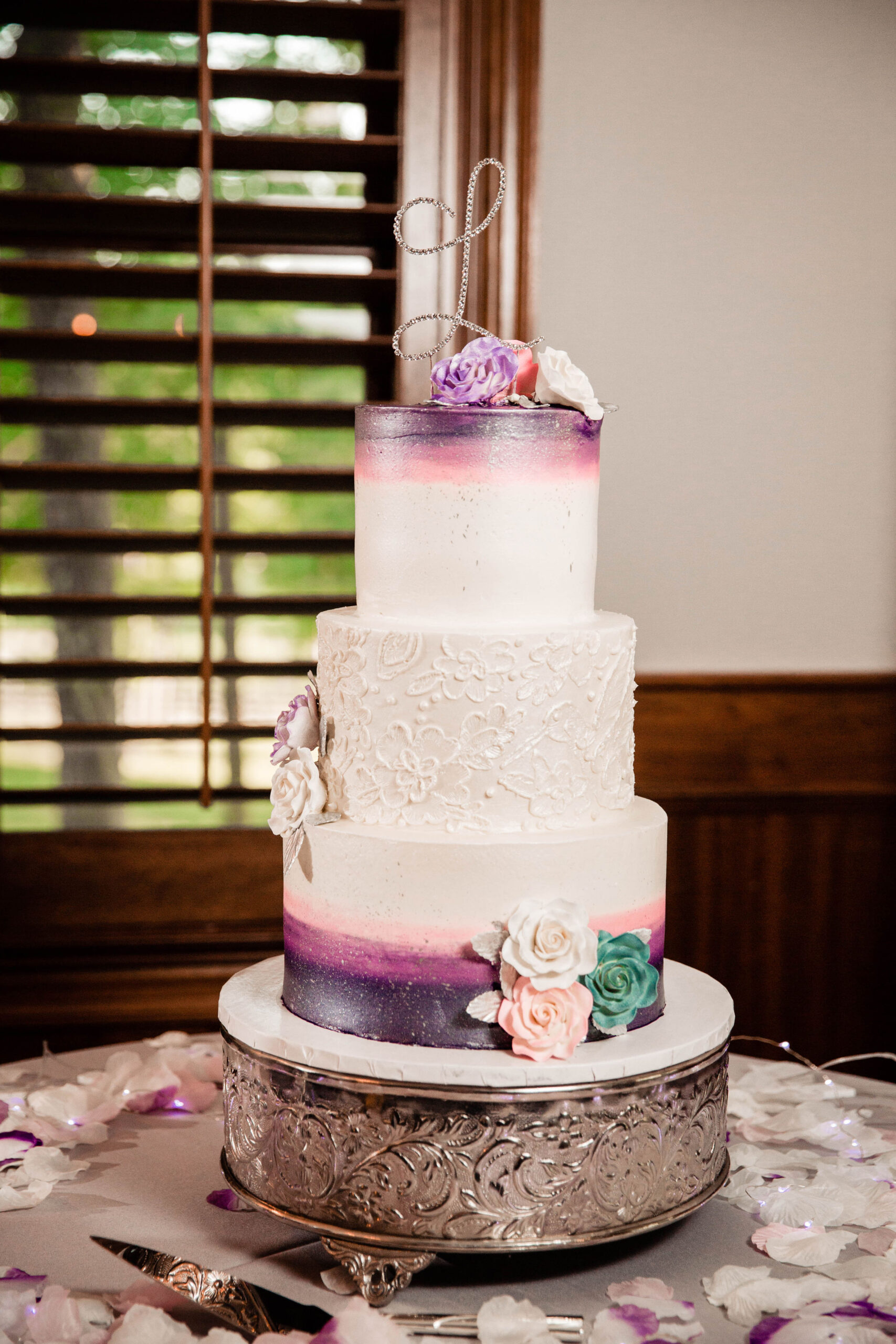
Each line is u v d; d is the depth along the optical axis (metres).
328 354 2.99
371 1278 1.44
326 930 1.57
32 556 2.98
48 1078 2.13
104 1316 1.39
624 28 3.08
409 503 1.59
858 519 3.26
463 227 2.98
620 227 3.12
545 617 1.62
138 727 2.94
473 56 2.96
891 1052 3.33
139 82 2.89
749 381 3.20
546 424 1.58
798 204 3.17
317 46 3.02
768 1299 1.42
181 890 3.08
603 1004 1.51
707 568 3.23
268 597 2.94
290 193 3.03
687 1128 1.53
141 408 2.86
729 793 3.23
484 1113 1.42
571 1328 1.38
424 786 1.56
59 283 2.86
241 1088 1.59
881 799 3.27
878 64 3.16
